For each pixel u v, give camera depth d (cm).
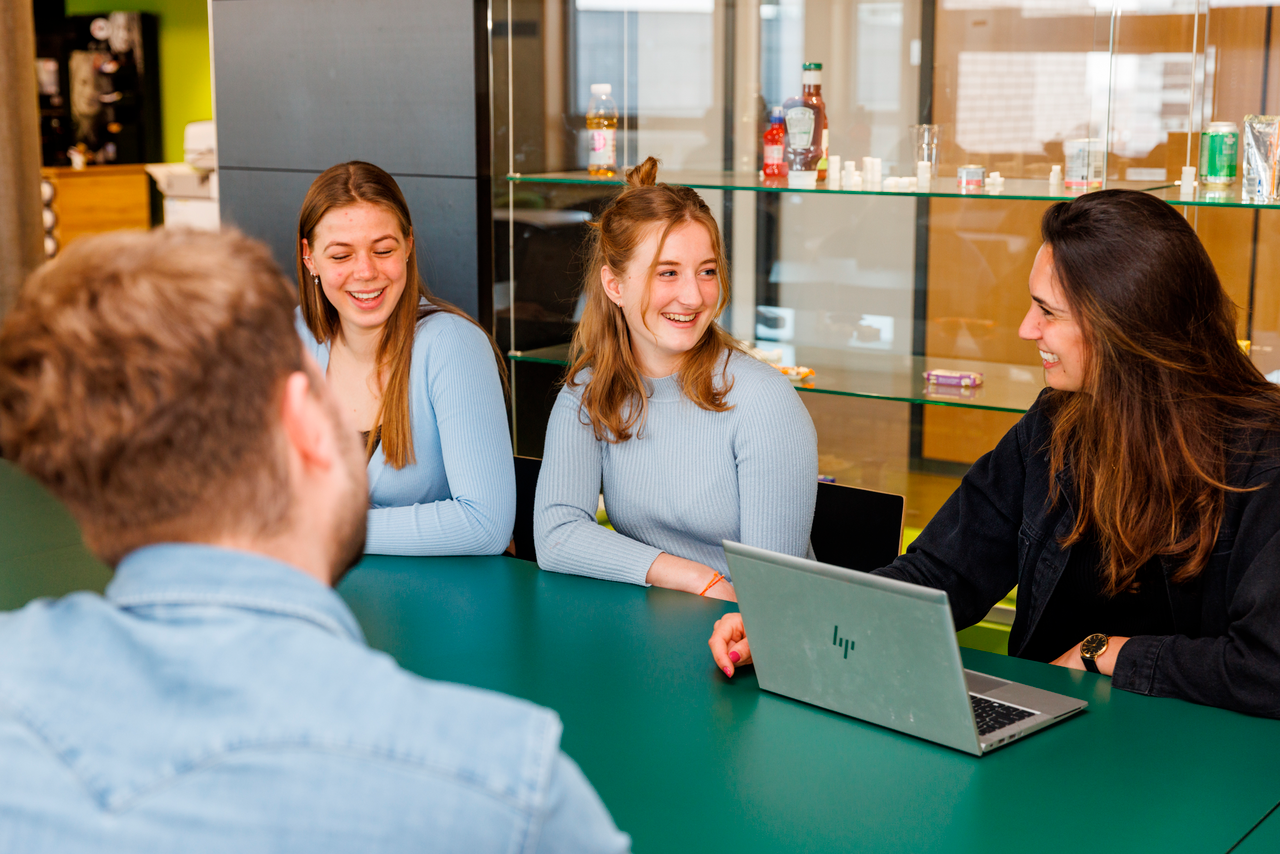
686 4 329
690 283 187
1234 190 257
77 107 678
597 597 170
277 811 49
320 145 343
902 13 319
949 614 114
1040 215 311
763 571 129
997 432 309
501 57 313
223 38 356
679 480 193
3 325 58
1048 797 110
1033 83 300
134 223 673
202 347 55
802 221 345
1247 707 128
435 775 51
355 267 205
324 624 58
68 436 56
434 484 215
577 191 327
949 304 329
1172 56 275
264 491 58
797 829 105
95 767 50
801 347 346
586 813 56
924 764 117
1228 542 146
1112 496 152
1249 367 153
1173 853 101
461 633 155
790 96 334
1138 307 147
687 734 124
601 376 197
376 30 325
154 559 57
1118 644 144
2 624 57
